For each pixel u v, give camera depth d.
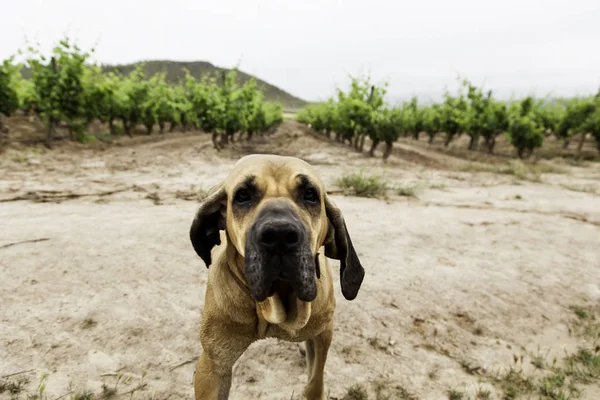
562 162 5.85
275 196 0.48
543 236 1.86
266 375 0.82
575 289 1.34
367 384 0.82
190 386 0.76
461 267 1.42
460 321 1.09
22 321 0.89
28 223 1.51
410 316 1.08
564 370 0.93
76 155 3.70
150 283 1.10
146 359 0.82
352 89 5.20
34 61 3.95
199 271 1.21
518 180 3.65
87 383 0.75
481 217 2.12
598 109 6.98
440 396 0.81
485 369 0.91
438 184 3.14
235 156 4.43
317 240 0.53
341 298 1.12
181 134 8.08
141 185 2.41
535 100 7.71
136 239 1.40
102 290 1.04
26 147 3.81
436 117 8.26
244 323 0.56
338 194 2.48
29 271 1.10
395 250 1.53
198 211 0.55
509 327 1.09
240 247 0.49
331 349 0.91
